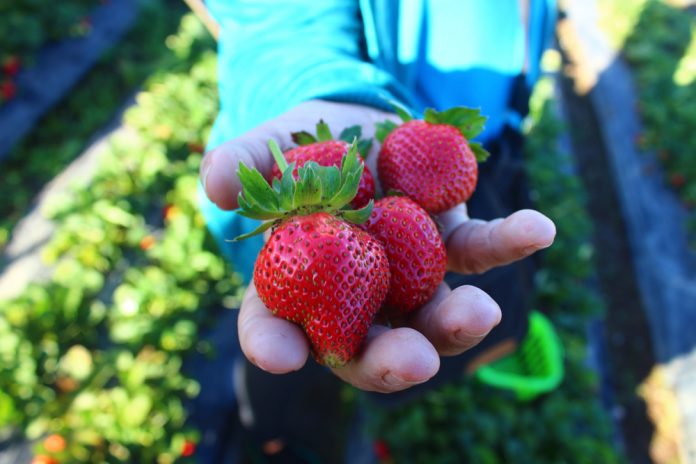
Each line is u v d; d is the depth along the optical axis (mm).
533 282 364
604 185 987
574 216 792
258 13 277
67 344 575
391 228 181
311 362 401
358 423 561
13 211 855
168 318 588
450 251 203
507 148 335
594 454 537
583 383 598
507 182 346
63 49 1135
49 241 745
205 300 624
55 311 567
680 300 716
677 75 1168
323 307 159
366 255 163
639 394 651
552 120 966
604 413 587
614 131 1082
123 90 1155
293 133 201
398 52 279
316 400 515
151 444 498
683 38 1368
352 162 165
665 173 909
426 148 202
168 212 694
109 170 742
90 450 484
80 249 652
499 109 321
